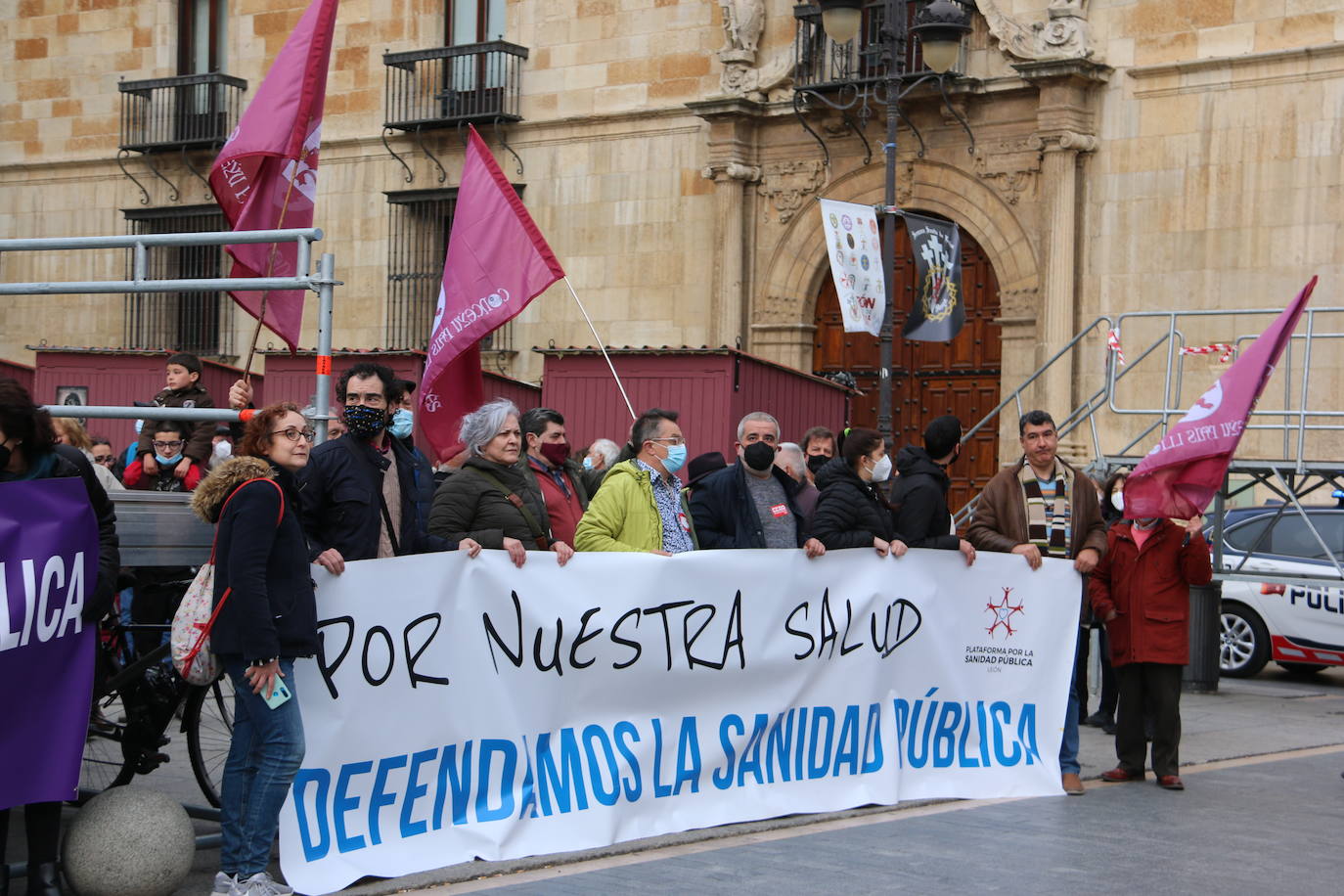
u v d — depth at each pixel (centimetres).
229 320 2820
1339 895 706
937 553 913
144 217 2897
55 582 629
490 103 2573
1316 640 1598
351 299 2706
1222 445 934
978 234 2173
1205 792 949
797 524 936
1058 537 977
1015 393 1614
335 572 688
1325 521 1631
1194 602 1492
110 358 2136
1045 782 935
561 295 2508
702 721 820
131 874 645
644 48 2450
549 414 918
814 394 1919
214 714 796
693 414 1783
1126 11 2072
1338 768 1049
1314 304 1945
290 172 907
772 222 2339
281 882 695
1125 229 2070
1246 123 1991
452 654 727
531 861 737
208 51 2919
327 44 910
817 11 2236
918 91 2172
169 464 1145
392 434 753
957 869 733
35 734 625
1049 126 2077
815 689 865
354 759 696
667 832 801
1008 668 937
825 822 847
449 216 2636
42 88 3036
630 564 790
